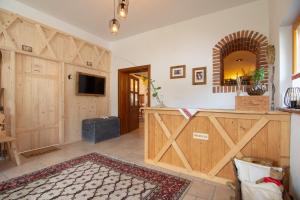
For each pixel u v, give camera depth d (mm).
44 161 2812
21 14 3145
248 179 1558
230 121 2068
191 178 2256
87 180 2178
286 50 2115
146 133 2771
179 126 2430
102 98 4941
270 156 1854
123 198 1806
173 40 4027
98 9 3391
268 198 1290
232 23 3324
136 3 3180
